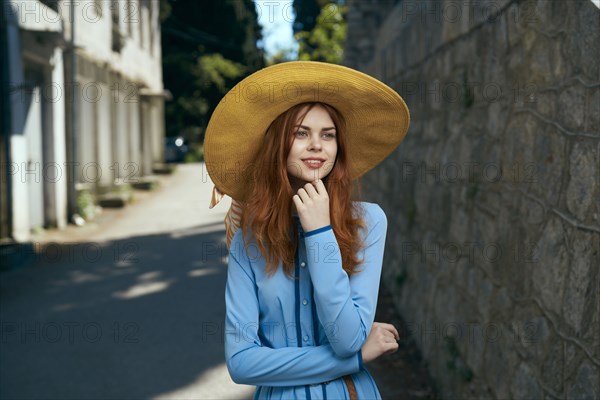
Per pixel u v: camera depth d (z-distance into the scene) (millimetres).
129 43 17859
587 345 2213
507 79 3395
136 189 17547
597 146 2229
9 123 8875
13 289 6949
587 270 2246
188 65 29953
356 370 1770
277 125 1868
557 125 2635
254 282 1863
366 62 11758
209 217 12688
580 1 2428
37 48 10109
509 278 3152
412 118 6660
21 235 9273
